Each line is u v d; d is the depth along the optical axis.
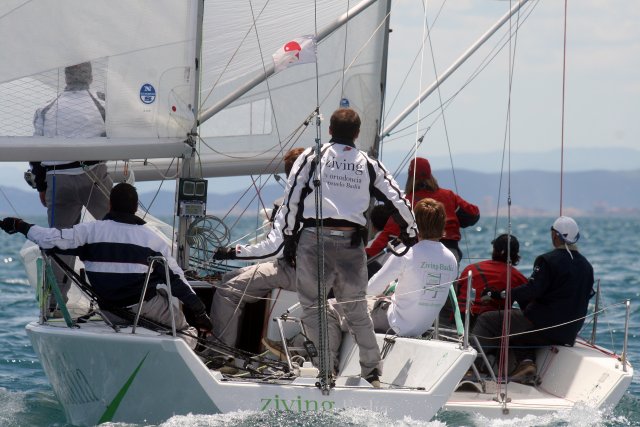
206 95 25.41
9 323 40.62
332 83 28.69
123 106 21.09
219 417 17.78
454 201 25.98
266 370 20.62
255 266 22.36
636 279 68.69
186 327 20.38
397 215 19.53
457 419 20.33
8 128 20.42
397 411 18.23
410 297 21.19
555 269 23.69
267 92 27.30
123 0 20.94
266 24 25.75
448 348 19.16
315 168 18.84
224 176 27.08
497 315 23.95
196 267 24.23
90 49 20.81
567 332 23.69
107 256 19.70
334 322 21.45
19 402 24.31
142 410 18.73
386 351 21.08
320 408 17.98
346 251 19.12
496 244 24.94
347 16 26.95
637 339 36.75
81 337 18.92
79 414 20.38
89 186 23.20
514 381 23.50
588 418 20.42
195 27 21.34
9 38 20.36
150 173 27.34
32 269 26.30
